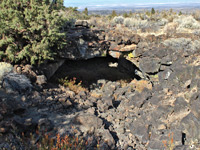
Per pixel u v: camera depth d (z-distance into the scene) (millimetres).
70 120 7234
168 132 6383
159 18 23812
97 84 14742
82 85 13609
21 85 8258
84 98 10219
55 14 10906
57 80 12531
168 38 16891
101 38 15938
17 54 10406
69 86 12000
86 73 16578
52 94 9258
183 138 6047
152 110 8211
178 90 8672
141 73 17609
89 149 5738
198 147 5492
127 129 7496
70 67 17016
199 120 5867
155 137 6484
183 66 9828
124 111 8906
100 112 8727
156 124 6965
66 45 13297
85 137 6270
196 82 7867
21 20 10336
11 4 10906
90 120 6922
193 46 15312
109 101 9633
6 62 10070
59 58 14188
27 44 11359
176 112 7160
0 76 8336
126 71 19156
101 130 6719
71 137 6055
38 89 9109
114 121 8070
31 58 10359
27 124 5898
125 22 20469
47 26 11219
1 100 6605
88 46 14516
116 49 16219
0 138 5316
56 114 7551
